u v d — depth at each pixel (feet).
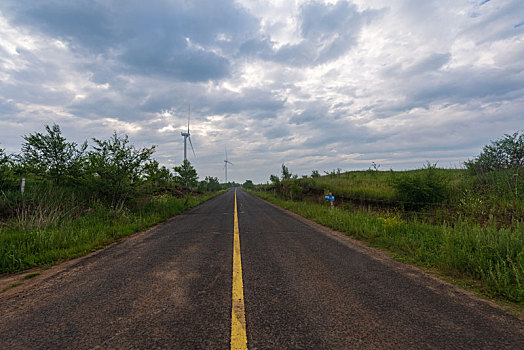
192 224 32.35
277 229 27.58
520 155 31.19
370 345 6.64
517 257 12.42
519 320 8.04
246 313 8.57
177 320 8.14
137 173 39.24
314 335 7.16
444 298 9.80
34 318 8.46
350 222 26.66
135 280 12.18
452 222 24.63
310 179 77.30
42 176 37.04
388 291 10.52
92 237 21.79
